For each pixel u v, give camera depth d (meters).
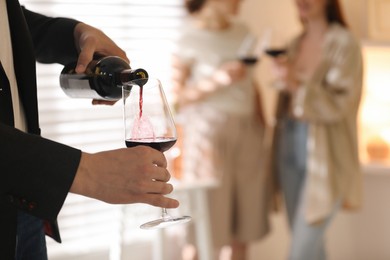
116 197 1.10
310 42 3.46
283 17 4.08
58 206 1.06
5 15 1.24
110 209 3.55
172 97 3.66
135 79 1.26
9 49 1.25
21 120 1.30
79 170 1.07
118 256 2.97
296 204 3.52
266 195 3.69
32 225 1.31
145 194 1.11
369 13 3.79
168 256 3.84
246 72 3.54
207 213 3.20
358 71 3.29
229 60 3.56
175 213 3.17
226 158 3.55
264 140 3.68
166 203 1.13
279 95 3.59
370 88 3.89
